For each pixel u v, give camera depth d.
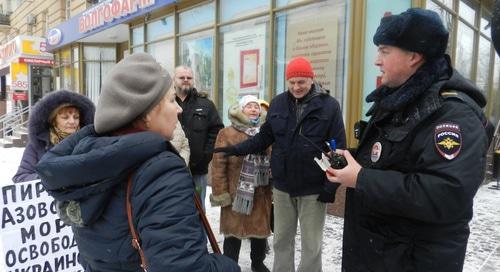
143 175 1.06
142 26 8.94
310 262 2.76
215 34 6.70
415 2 4.28
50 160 1.07
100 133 1.20
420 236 1.38
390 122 1.49
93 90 12.93
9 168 8.77
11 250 2.40
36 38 16.97
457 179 1.22
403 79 1.45
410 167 1.38
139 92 1.14
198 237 1.06
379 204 1.36
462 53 6.49
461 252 1.38
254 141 2.94
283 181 2.81
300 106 2.77
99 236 1.12
